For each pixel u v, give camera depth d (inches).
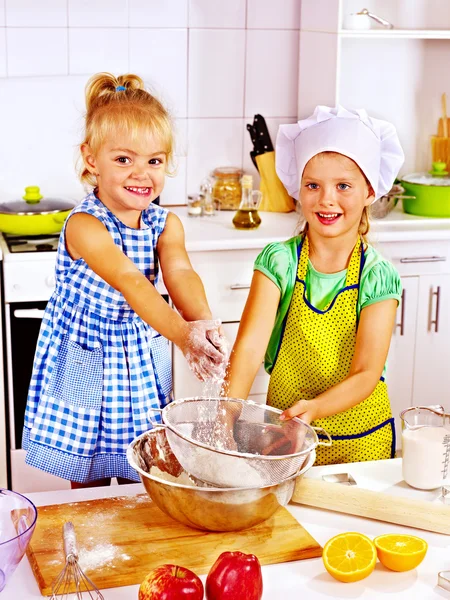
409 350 117.1
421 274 114.4
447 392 120.6
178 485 45.9
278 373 70.2
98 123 62.0
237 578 40.3
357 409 68.1
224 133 125.6
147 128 61.4
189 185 126.5
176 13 119.0
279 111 126.6
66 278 68.4
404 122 128.3
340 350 67.9
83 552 46.2
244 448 54.3
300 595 43.8
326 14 113.1
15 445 105.3
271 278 68.4
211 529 48.0
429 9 123.7
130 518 50.1
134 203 63.4
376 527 51.0
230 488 45.4
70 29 115.6
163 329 58.4
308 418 54.8
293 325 68.9
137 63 119.6
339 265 68.2
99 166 63.2
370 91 125.9
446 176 123.5
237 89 124.3
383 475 58.1
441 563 47.2
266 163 122.4
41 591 43.6
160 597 39.4
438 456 54.9
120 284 61.8
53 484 106.4
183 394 110.3
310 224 66.8
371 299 66.7
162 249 69.5
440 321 117.2
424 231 112.0
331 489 52.6
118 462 70.0
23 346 102.5
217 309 109.0
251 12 121.6
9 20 113.0
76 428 68.6
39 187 119.4
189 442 47.9
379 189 70.5
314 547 47.4
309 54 120.2
